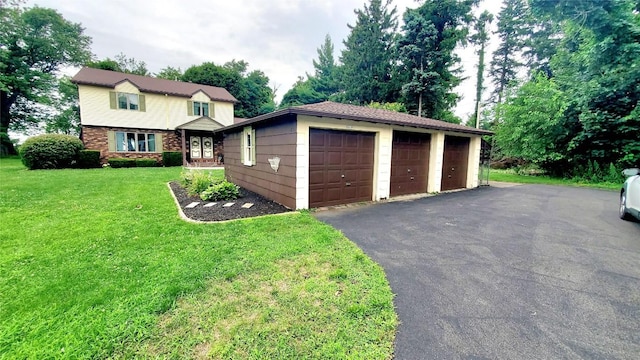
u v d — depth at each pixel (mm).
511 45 26406
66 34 22906
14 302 2348
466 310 2375
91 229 4391
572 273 3088
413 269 3168
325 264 3217
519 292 2678
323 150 6375
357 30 23656
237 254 3447
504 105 15719
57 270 2967
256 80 37156
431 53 20188
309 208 6234
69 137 14602
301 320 2189
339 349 1882
